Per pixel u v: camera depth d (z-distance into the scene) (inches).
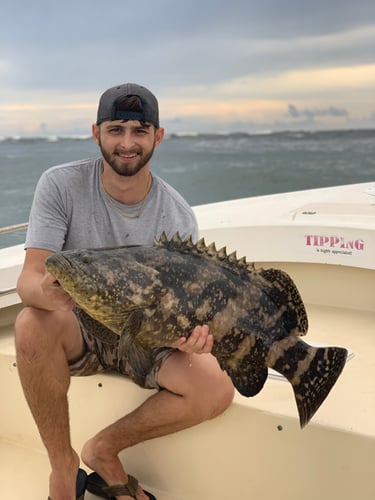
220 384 93.3
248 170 942.4
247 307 86.0
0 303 128.0
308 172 956.0
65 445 93.7
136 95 93.3
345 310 147.1
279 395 98.5
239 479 97.7
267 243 147.9
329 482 90.9
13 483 105.9
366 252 136.8
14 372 115.4
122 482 96.9
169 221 102.7
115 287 77.3
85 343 97.7
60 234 97.3
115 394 106.3
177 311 81.0
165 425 94.3
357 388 102.0
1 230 135.7
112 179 98.3
